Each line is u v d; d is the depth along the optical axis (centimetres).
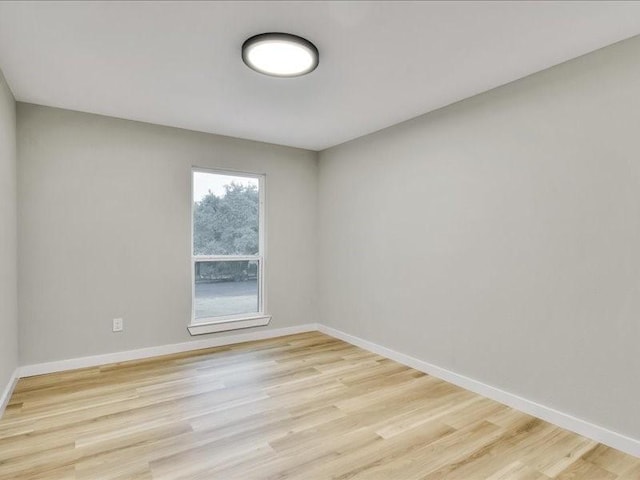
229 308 434
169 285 387
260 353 391
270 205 454
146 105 326
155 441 221
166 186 384
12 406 264
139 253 371
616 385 218
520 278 266
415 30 208
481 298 292
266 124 378
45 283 327
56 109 331
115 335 360
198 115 350
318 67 252
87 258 346
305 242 481
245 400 278
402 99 308
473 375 298
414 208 352
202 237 416
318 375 330
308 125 379
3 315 260
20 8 187
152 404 270
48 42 221
